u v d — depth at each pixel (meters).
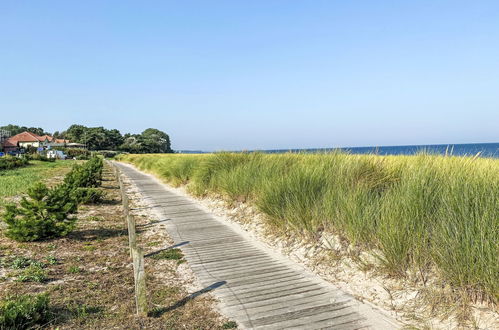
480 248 3.72
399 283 4.48
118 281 5.08
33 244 6.89
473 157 6.80
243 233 8.00
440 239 4.21
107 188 17.52
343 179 7.20
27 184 17.72
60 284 4.90
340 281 4.99
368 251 5.21
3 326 3.36
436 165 6.20
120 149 112.88
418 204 4.85
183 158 19.25
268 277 5.23
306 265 5.71
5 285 4.75
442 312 3.76
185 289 4.84
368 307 4.18
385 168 7.66
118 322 3.84
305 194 7.01
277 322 3.83
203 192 12.87
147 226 8.90
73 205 8.17
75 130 119.31
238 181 10.38
